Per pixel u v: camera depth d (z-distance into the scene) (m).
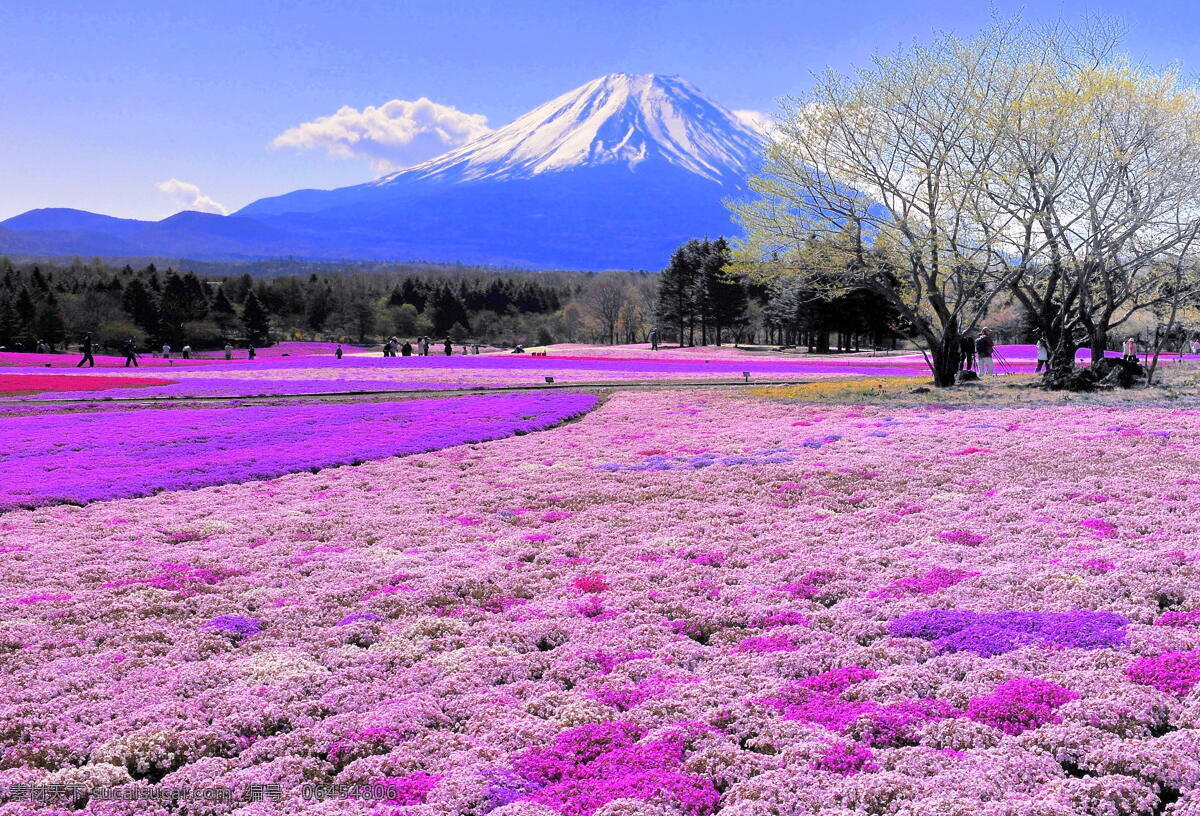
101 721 8.23
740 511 15.97
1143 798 6.20
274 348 141.88
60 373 55.81
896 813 6.14
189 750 7.56
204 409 35.12
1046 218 32.88
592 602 11.16
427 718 8.12
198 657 9.75
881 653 9.06
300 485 20.14
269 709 8.24
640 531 14.94
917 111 35.38
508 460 23.02
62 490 18.92
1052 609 10.01
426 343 92.88
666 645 9.63
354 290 192.50
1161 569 10.98
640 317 163.00
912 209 35.84
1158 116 31.88
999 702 7.66
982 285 39.25
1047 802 6.10
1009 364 56.75
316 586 12.23
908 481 17.52
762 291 126.12
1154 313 40.59
